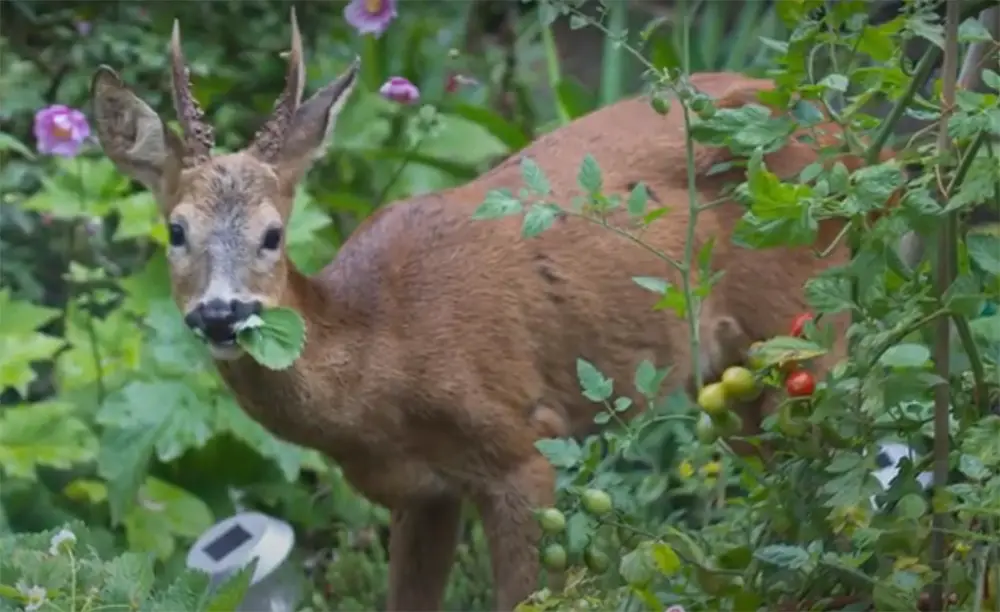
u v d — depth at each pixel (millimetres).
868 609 5582
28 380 9648
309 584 9156
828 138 7117
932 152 5516
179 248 6957
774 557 5461
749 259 8117
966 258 5426
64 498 9672
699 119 6512
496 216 6211
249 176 6977
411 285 7516
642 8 13430
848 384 5273
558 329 7699
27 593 6102
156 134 7180
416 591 8148
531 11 13078
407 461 7594
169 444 9281
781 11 5719
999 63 6379
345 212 11523
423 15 12750
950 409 5520
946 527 5363
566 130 8266
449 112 11766
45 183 10383
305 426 7359
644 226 6832
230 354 6859
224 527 8125
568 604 5906
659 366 7953
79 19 12266
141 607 6469
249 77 12141
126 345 10203
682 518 7758
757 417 7918
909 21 5484
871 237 5207
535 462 7609
